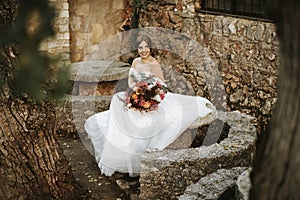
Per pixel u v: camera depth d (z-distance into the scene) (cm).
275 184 167
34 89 242
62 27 709
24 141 378
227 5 648
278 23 162
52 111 394
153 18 740
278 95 170
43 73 242
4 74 318
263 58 584
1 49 286
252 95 603
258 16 594
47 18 227
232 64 628
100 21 798
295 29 154
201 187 373
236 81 625
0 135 368
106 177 507
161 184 438
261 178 174
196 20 670
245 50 607
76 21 774
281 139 166
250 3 609
